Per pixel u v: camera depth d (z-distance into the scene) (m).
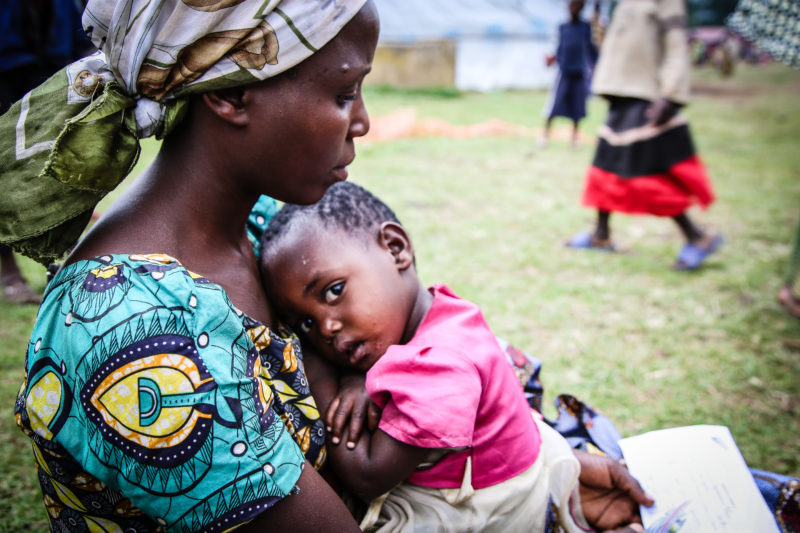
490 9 19.34
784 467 2.55
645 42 4.32
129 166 0.98
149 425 0.86
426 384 1.22
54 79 0.97
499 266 4.53
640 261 4.66
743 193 6.38
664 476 1.58
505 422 1.32
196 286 0.92
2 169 0.95
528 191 6.49
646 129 4.39
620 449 1.67
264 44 0.92
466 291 4.08
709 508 1.50
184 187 1.04
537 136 9.59
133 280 0.89
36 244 0.98
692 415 2.88
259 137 0.99
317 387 1.35
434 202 6.00
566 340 3.54
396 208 5.77
